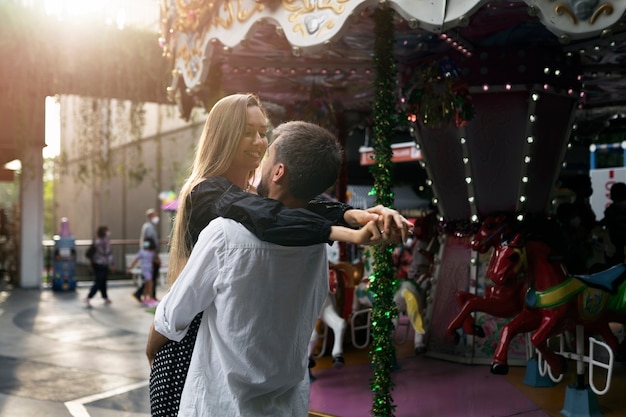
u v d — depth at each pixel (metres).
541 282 5.19
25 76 14.40
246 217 1.79
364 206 17.39
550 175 6.83
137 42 14.66
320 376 6.60
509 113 6.41
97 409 6.42
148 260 14.46
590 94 9.02
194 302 1.82
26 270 16.95
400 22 5.66
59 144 16.11
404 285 7.10
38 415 6.20
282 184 1.93
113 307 13.82
